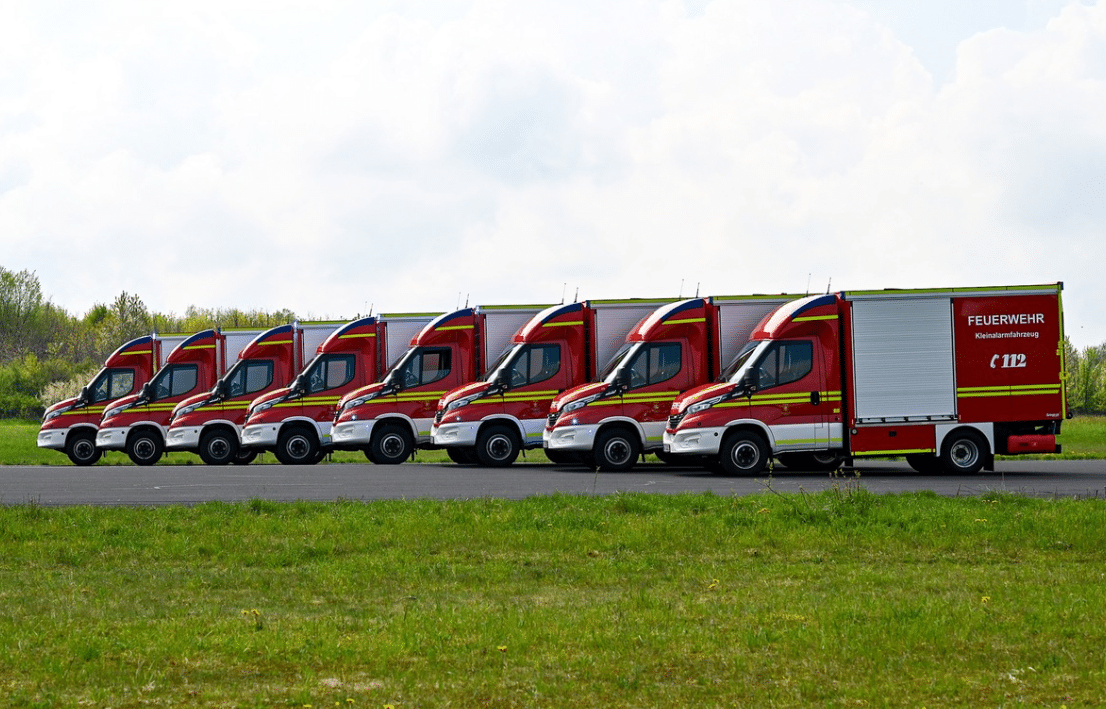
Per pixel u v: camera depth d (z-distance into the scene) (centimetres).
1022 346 2438
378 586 1183
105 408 3491
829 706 749
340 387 3212
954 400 2422
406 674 834
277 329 3356
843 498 1647
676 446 2464
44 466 3259
